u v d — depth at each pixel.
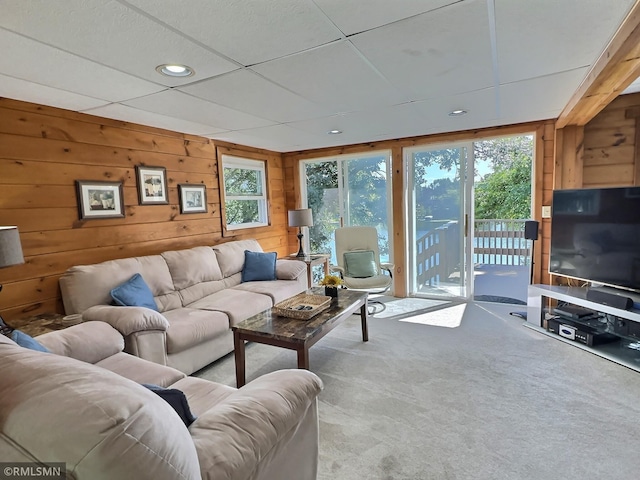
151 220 3.37
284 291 3.58
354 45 1.79
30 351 0.96
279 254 5.35
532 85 2.51
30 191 2.48
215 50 1.77
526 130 3.78
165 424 0.80
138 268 2.89
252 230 4.75
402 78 2.29
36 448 0.71
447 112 3.22
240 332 2.30
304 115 3.12
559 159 3.53
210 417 1.14
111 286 2.61
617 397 2.12
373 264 4.27
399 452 1.73
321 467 1.64
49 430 0.70
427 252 4.58
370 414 2.06
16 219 2.40
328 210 5.25
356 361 2.77
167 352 2.36
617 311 2.51
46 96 2.36
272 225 5.16
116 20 1.44
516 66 2.13
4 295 2.35
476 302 4.30
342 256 4.41
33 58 1.77
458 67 2.13
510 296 4.63
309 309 2.52
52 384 0.78
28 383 0.79
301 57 1.90
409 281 4.71
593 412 1.99
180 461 0.80
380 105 2.90
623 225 2.65
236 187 4.60
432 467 1.62
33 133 2.49
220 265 3.73
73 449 0.68
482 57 1.99
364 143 4.70
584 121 3.30
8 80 2.05
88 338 1.87
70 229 2.72
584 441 1.75
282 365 2.78
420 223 4.59
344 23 1.56
